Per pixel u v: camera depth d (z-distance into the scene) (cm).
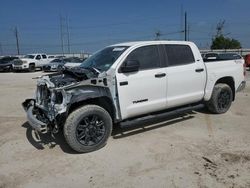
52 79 502
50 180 386
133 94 513
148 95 534
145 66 535
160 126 606
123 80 498
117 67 498
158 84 544
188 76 595
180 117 671
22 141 538
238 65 719
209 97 659
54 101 464
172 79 566
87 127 470
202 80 627
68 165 429
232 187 350
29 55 2972
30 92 1179
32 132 590
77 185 370
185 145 493
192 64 607
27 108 562
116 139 533
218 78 667
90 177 390
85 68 528
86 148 469
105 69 502
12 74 2472
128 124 510
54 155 468
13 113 770
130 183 369
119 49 539
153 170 403
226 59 730
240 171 391
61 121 457
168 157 445
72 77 504
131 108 514
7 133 588
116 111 502
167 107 575
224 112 707
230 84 719
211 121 638
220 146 484
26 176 399
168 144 501
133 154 462
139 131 576
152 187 358
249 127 590
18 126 638
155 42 560
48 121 473
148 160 437
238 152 456
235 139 517
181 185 359
